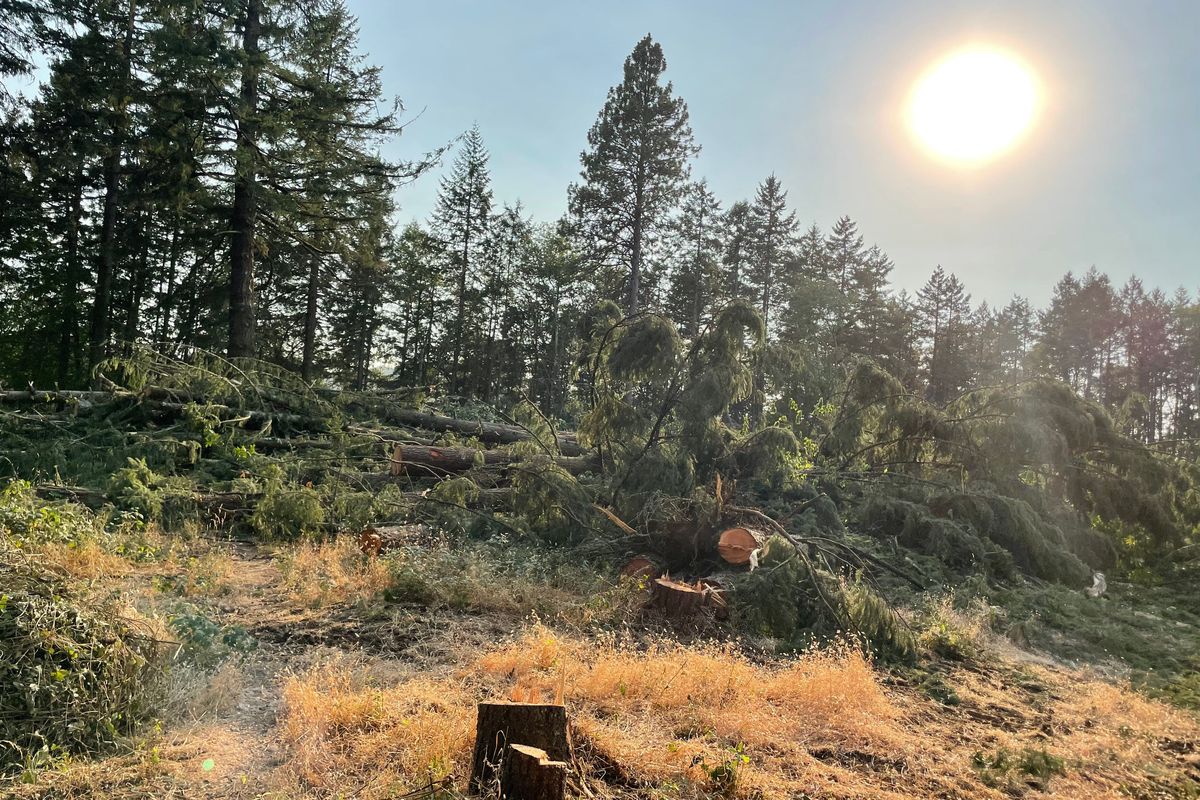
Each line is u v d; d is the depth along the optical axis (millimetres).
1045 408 10492
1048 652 7191
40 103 18453
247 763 3656
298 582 6910
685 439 9727
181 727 3941
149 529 8102
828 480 11789
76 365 23688
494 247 39938
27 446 9938
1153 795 4105
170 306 25359
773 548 7449
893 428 11492
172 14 16906
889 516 10516
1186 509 11070
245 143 17531
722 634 6598
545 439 12156
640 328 9805
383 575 6949
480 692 4668
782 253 42844
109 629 4016
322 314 35094
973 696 5625
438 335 40156
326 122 18141
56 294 22969
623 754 3932
